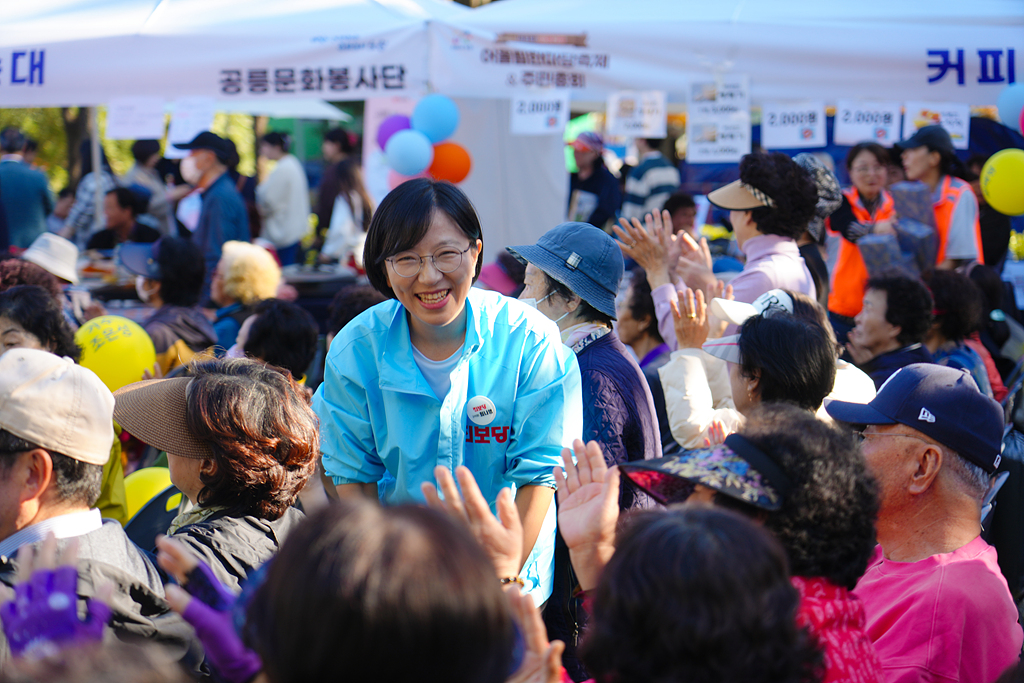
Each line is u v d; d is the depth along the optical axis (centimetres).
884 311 342
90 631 133
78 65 461
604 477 172
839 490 148
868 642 154
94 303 511
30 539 177
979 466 205
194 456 197
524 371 223
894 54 479
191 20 470
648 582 115
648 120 497
